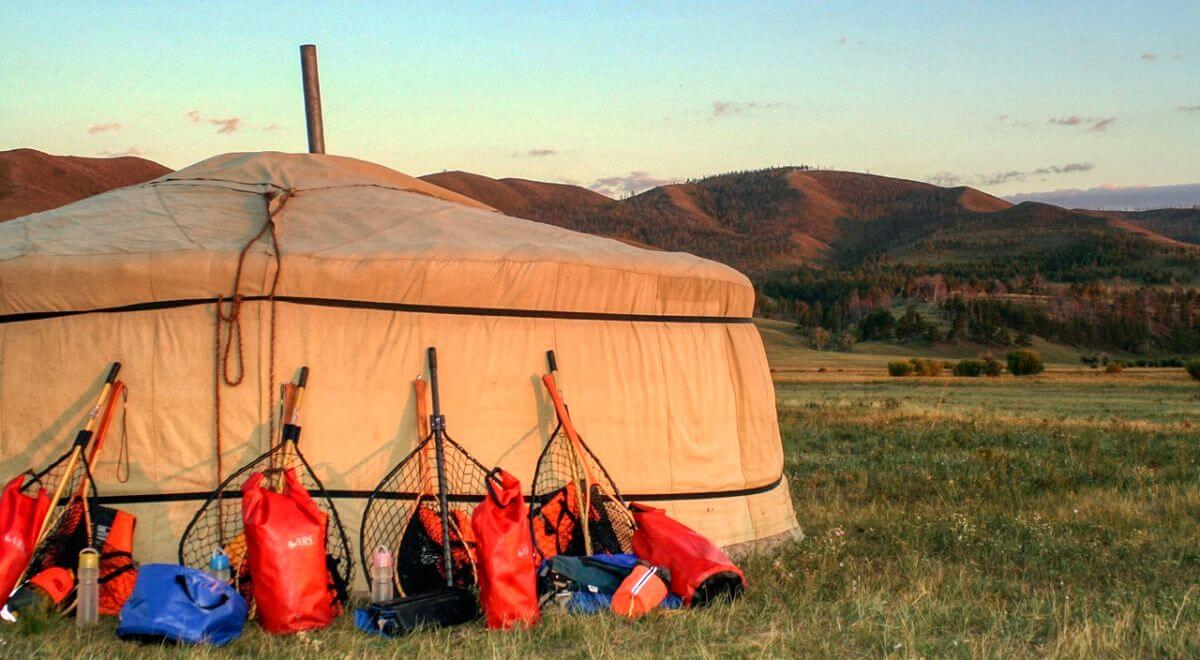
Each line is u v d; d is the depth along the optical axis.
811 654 4.89
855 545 7.56
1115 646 4.96
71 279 6.02
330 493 6.08
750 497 7.35
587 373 6.63
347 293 6.17
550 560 5.67
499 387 6.36
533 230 7.39
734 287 7.48
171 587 4.98
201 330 6.07
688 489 6.93
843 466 12.30
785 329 150.50
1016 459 12.72
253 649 4.89
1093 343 161.50
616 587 5.68
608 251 6.88
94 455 5.86
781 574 6.47
